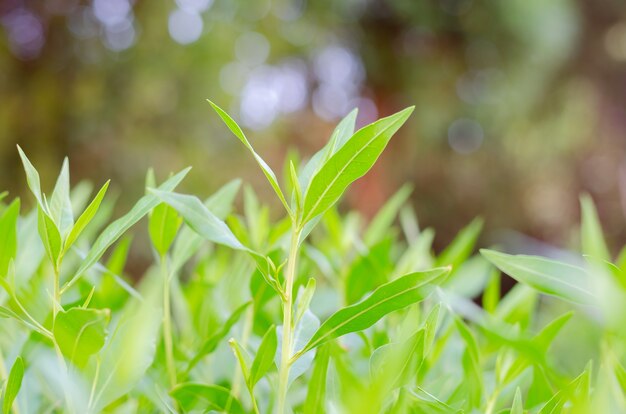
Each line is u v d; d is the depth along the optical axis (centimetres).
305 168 43
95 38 434
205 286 55
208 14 462
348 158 39
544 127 592
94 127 414
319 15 557
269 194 472
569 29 542
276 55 534
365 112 645
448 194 623
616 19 555
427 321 43
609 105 580
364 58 606
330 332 40
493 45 568
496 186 625
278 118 571
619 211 615
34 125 408
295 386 53
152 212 47
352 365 49
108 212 63
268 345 42
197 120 439
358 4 573
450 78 602
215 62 453
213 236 41
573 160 614
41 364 44
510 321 54
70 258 61
